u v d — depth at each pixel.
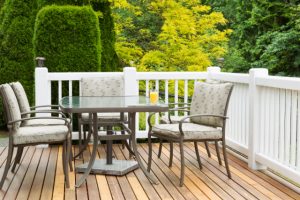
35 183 4.66
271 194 4.30
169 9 9.60
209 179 4.84
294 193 4.34
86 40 7.14
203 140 4.69
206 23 9.68
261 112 5.21
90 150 6.38
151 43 10.64
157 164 5.50
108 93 6.20
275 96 4.88
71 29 7.09
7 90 4.39
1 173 5.05
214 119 4.90
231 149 6.38
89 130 5.57
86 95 6.17
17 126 4.47
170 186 4.55
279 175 5.07
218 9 14.39
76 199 4.12
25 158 5.82
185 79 6.86
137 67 9.81
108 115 5.86
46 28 7.04
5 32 8.73
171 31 9.23
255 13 12.62
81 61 7.12
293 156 4.47
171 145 5.30
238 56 13.02
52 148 6.47
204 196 4.22
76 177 4.89
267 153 5.07
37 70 6.45
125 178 4.84
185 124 5.06
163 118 5.93
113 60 9.91
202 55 9.44
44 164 5.50
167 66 9.72
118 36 10.57
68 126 4.57
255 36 12.95
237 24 14.09
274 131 4.92
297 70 12.00
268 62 12.12
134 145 4.82
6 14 8.82
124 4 9.70
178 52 9.46
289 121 4.57
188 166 5.41
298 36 11.44
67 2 7.94
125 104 4.61
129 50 10.21
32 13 8.73
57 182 4.69
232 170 5.24
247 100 5.65
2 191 4.38
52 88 6.98
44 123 5.19
